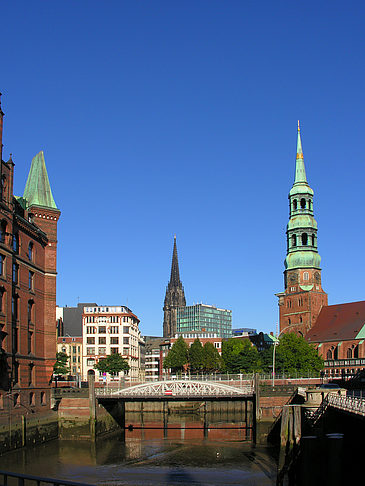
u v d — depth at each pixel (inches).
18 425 2689.5
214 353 6732.3
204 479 2196.1
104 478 2210.9
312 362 5551.2
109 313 7170.3
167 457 2662.4
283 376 4480.8
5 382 2583.7
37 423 2928.2
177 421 4517.7
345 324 6609.3
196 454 2743.6
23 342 2886.3
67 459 2593.5
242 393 3410.4
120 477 2225.6
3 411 2549.2
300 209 7170.3
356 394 2645.2
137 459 2608.3
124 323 7170.3
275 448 2935.5
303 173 7214.6
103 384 4424.2
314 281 7091.5
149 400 3481.8
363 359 5964.6
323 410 2217.0
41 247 3240.7
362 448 1747.0
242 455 2714.1
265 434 3270.2
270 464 2488.9
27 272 2997.0
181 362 7012.8
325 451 1726.1
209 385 3501.5
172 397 3395.7
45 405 3100.4
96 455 2711.6
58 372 5418.3
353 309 6707.7
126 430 3836.1
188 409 5339.6
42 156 3469.5
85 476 2240.4
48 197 3393.2
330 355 6579.7
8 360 2615.7
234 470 2359.7
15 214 2824.8
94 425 3233.3
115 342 7130.9
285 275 7352.4
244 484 2114.9
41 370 3105.3
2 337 2581.2
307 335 6939.0
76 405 3265.3
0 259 2615.7
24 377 2847.0
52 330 3233.3
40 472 2293.3
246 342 6530.5
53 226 3358.8
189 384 3508.9
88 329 7155.5
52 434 3129.9
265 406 3336.6
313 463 1723.7
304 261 7130.9
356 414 1587.1
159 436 3481.8
